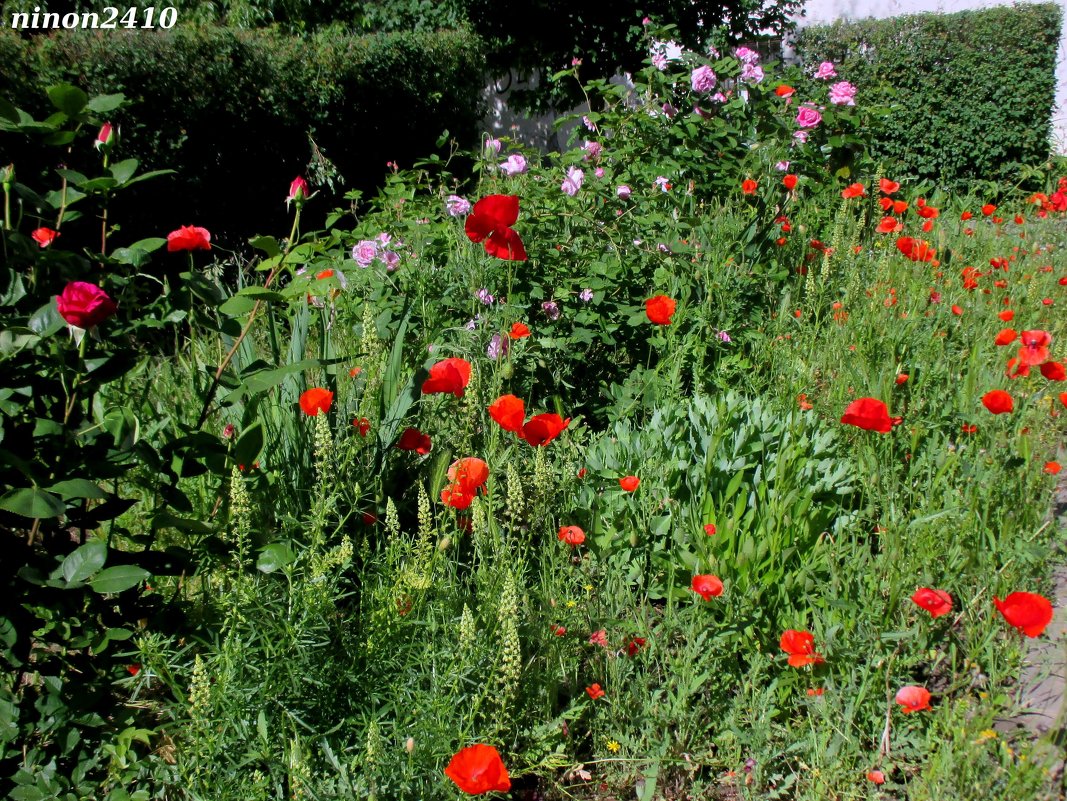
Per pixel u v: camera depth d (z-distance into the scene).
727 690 2.23
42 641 1.87
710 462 2.68
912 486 2.71
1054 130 10.05
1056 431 3.29
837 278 4.63
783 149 5.26
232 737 1.76
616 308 3.85
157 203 6.73
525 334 3.14
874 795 1.85
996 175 9.95
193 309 2.00
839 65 10.63
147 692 2.14
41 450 1.77
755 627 2.28
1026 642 2.31
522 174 4.68
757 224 4.79
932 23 10.01
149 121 6.64
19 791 1.71
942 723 1.95
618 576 2.51
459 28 11.73
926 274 4.52
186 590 2.17
